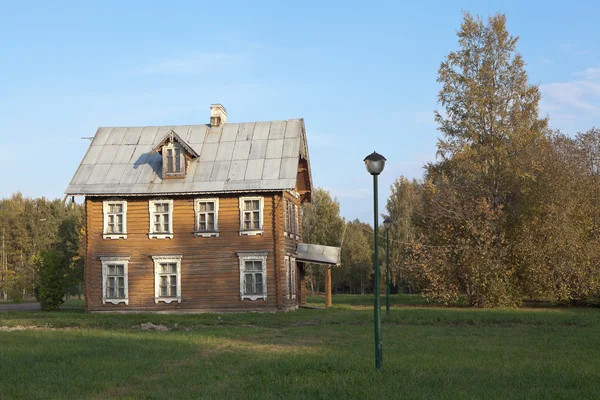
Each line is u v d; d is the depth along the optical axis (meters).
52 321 27.31
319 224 75.62
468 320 25.36
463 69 39.72
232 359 14.91
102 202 35.69
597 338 18.84
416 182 71.06
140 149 38.09
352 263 77.31
